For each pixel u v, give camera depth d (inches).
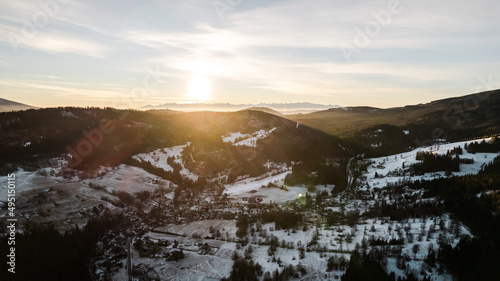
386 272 4781.0
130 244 6550.2
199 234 7057.1
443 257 4948.3
